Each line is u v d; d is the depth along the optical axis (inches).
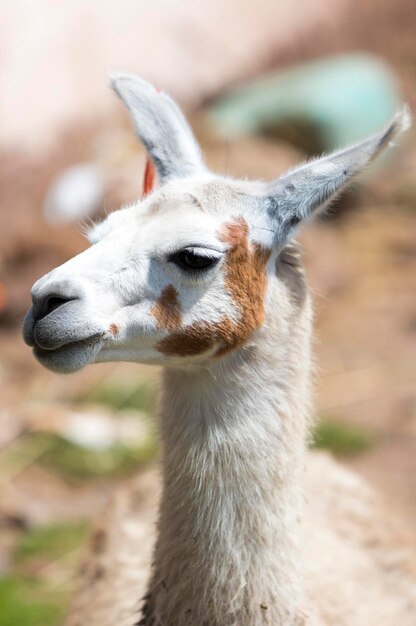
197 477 355.3
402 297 940.0
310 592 397.7
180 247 346.3
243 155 1022.4
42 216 970.1
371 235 1040.2
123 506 498.9
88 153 1060.5
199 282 347.9
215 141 1062.4
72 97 1117.1
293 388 361.7
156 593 361.1
